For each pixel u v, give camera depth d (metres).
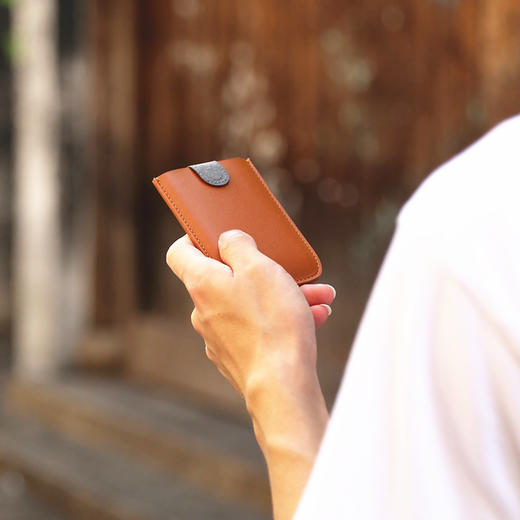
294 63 6.32
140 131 7.69
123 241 7.77
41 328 7.88
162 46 7.43
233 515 5.04
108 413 6.52
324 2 6.07
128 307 7.83
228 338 0.78
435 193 0.60
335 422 0.60
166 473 5.81
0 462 6.41
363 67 5.79
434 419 0.56
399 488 0.56
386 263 0.60
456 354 0.55
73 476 5.77
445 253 0.56
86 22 7.61
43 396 7.21
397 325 0.58
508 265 0.55
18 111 7.95
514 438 0.55
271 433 0.74
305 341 0.76
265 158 6.59
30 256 7.93
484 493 0.55
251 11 6.64
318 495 0.59
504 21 4.88
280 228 0.93
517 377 0.54
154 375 7.46
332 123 6.05
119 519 5.18
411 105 5.48
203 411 6.62
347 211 5.97
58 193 7.79
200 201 0.92
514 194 0.56
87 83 7.63
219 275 0.79
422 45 5.39
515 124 0.62
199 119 7.13
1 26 12.31
